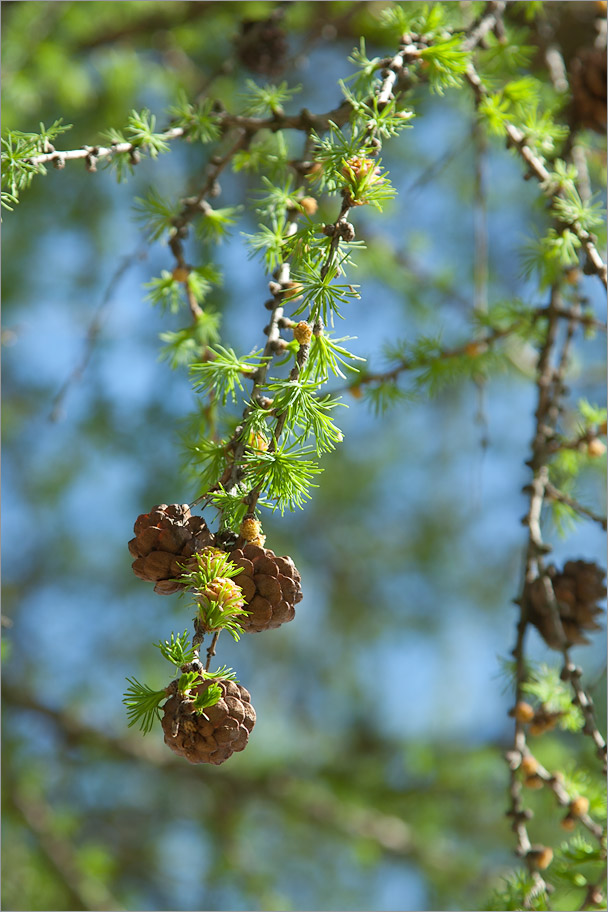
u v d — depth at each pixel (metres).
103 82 2.00
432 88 1.06
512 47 1.17
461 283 2.24
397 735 2.64
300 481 0.91
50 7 1.67
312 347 0.93
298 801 2.18
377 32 1.69
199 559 0.89
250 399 0.92
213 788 2.32
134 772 2.46
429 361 1.19
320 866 2.40
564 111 1.17
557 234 1.10
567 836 2.15
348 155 0.96
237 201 2.06
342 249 0.95
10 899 2.05
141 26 1.89
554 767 1.82
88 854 2.12
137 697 0.89
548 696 1.07
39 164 1.00
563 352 1.17
